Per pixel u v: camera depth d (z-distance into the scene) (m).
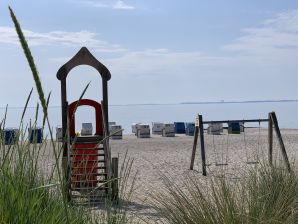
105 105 12.45
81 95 2.47
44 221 3.05
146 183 12.82
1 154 2.99
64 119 12.29
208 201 5.02
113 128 38.91
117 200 4.04
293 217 4.83
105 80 12.52
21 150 3.09
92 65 12.56
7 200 2.90
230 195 4.96
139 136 41.41
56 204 3.30
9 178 2.90
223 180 5.21
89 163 11.16
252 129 49.97
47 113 2.05
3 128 2.98
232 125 42.28
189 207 4.96
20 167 3.09
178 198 5.14
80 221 3.51
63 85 12.41
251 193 5.29
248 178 5.98
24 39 1.95
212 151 24.80
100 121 12.81
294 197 5.33
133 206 7.78
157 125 47.59
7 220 2.84
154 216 6.70
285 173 6.25
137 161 20.17
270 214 4.82
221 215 4.74
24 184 3.05
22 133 3.09
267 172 6.27
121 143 33.06
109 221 3.80
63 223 3.21
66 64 12.40
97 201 4.27
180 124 48.81
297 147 24.73
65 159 6.91
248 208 4.96
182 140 35.94
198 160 20.47
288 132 42.22
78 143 11.72
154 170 16.67
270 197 5.20
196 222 4.79
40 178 3.35
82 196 3.81
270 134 15.12
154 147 28.81
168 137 41.47
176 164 18.89
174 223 4.96
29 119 3.07
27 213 2.94
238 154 21.91
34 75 1.97
